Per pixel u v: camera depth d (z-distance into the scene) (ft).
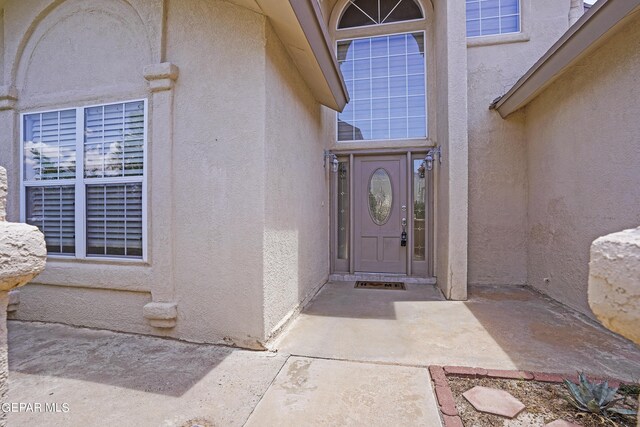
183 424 6.43
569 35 11.54
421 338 10.61
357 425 6.41
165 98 10.41
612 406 6.83
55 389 7.65
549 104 15.44
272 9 9.10
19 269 3.15
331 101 16.42
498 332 11.14
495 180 18.60
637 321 2.28
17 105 12.32
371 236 20.06
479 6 19.20
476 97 18.83
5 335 3.35
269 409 6.90
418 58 19.75
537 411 6.71
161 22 10.48
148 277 10.64
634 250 2.35
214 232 10.13
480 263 18.75
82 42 11.58
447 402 6.99
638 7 9.16
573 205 13.51
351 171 20.04
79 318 11.50
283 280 11.43
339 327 11.64
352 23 20.72
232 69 10.02
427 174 19.10
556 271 14.97
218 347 9.90
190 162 10.32
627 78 10.43
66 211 11.91
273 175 10.51
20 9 12.19
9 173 12.31
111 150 11.29
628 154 10.44
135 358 9.20
